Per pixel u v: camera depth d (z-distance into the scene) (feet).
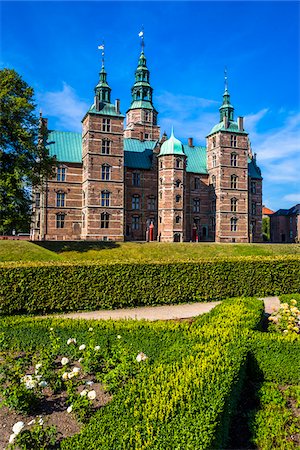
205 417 17.28
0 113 100.73
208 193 206.08
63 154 175.32
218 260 62.59
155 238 189.06
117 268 56.13
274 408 25.25
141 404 18.74
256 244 143.64
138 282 57.06
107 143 168.14
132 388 20.72
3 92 99.81
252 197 219.20
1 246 94.94
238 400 25.02
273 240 311.06
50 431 19.16
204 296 60.80
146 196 188.96
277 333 32.81
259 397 26.53
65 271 53.83
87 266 54.80
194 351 26.81
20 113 104.27
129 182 185.78
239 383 24.49
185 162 187.01
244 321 34.76
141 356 26.37
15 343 34.78
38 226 171.63
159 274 58.23
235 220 197.47
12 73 104.37
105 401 24.09
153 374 22.17
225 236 194.08
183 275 59.57
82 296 54.44
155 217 190.29
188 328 33.60
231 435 22.44
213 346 27.40
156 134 232.32
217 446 17.43
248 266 63.72
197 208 202.90
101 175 165.99
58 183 171.73
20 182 100.63
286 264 66.39
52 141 177.37
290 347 29.12
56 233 170.19
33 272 52.47
